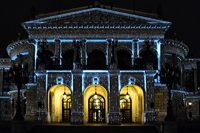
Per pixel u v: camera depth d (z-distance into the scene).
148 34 58.62
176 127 42.75
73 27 57.69
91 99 56.53
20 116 44.28
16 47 65.81
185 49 67.75
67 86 52.19
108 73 51.62
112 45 52.38
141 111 53.72
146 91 51.97
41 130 44.47
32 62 58.22
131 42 58.78
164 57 59.75
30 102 55.16
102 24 57.31
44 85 52.19
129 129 45.34
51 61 57.62
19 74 45.09
